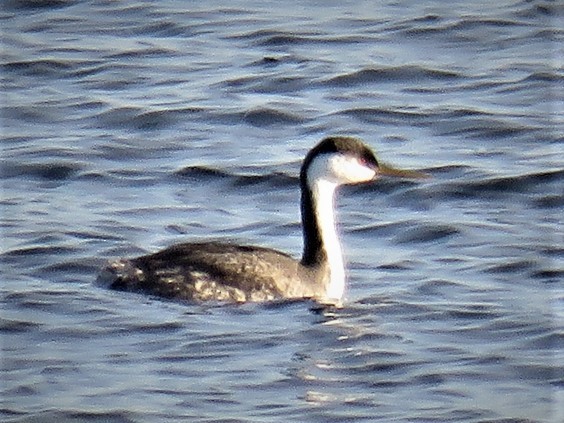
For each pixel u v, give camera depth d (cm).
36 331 1566
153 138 2238
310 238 1678
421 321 1598
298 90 2434
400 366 1485
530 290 1691
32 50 2622
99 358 1505
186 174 2086
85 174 2091
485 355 1509
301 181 1692
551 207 1972
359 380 1452
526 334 1559
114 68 2541
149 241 1839
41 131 2272
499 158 2144
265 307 1622
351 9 2855
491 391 1430
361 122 2298
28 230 1869
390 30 2720
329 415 1380
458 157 2150
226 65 2553
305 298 1644
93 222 1903
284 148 2192
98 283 1680
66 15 2809
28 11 2831
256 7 2875
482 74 2498
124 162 2144
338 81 2462
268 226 1898
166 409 1395
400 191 2016
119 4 2858
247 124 2289
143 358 1504
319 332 1563
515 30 2714
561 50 2611
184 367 1484
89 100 2389
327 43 2658
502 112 2325
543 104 2366
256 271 1639
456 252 1816
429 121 2298
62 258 1770
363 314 1614
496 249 1816
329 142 1680
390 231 1886
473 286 1700
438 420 1368
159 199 2003
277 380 1452
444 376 1463
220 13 2831
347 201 2000
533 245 1823
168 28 2744
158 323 1577
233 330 1565
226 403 1405
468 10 2814
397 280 1720
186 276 1638
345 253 1814
